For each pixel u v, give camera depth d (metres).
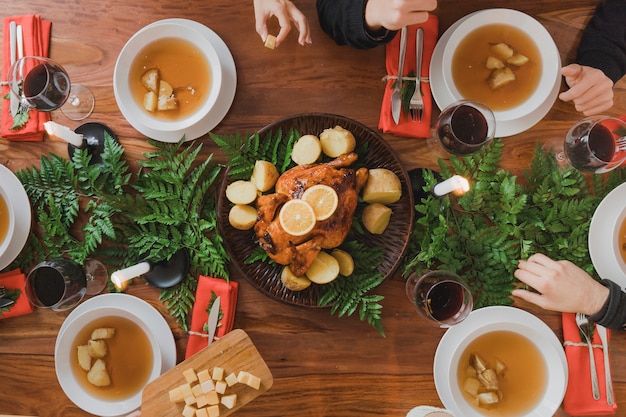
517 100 1.55
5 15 1.60
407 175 1.50
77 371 1.53
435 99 1.56
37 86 1.49
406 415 1.53
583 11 1.60
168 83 1.55
